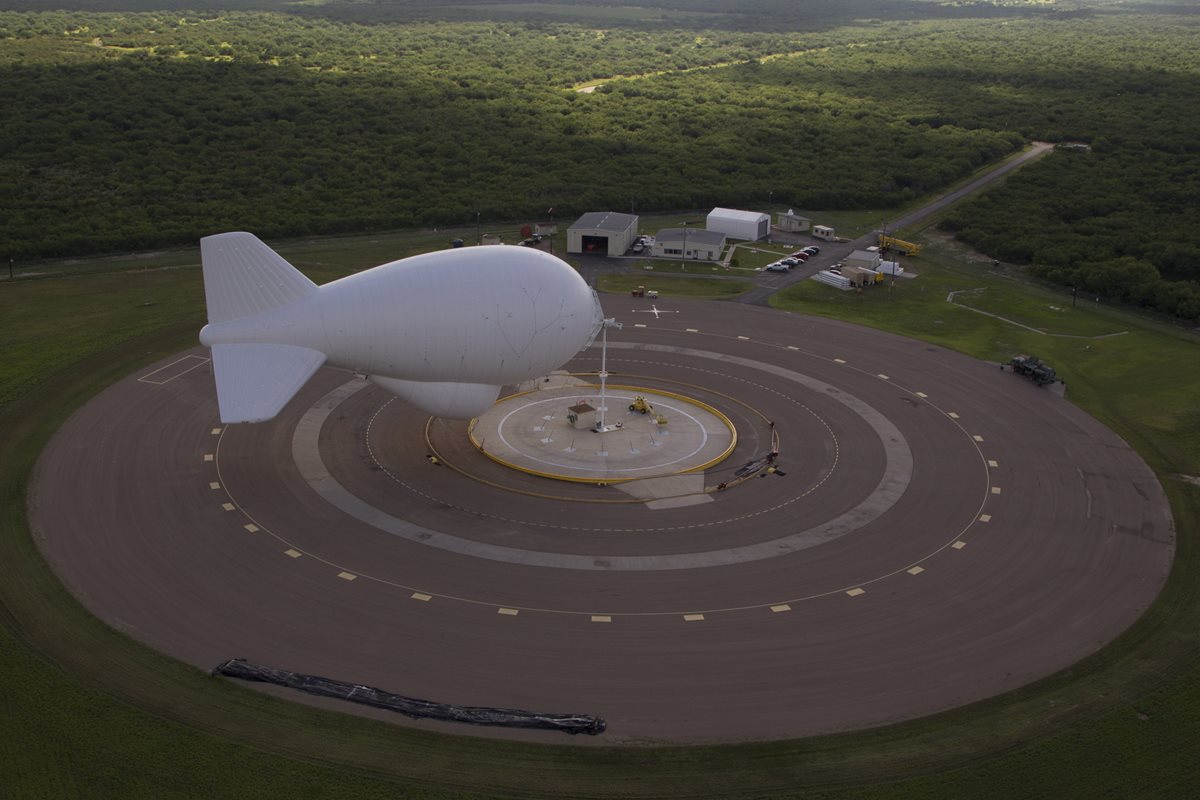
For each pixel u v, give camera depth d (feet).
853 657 147.23
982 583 168.76
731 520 188.03
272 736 126.31
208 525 178.19
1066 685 142.72
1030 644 152.15
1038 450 222.69
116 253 358.64
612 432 224.94
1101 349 293.02
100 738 124.47
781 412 240.73
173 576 161.58
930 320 317.22
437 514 186.39
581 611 156.25
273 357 168.66
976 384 261.85
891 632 153.99
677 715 132.98
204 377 246.68
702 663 144.25
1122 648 151.94
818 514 191.42
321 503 188.44
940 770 124.88
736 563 172.55
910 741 129.80
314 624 150.10
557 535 180.34
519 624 152.05
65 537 171.53
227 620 150.20
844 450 220.64
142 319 286.25
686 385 255.50
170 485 192.34
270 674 137.49
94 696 131.95
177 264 346.33
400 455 210.79
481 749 125.59
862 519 189.78
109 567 163.12
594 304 200.95
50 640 143.43
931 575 170.81
